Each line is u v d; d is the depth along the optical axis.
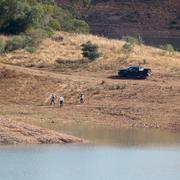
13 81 168.12
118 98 159.25
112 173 90.88
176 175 90.69
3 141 108.19
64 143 111.06
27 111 147.88
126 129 132.00
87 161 97.94
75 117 142.00
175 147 112.31
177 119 143.00
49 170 91.25
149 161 99.56
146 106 152.50
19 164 94.00
